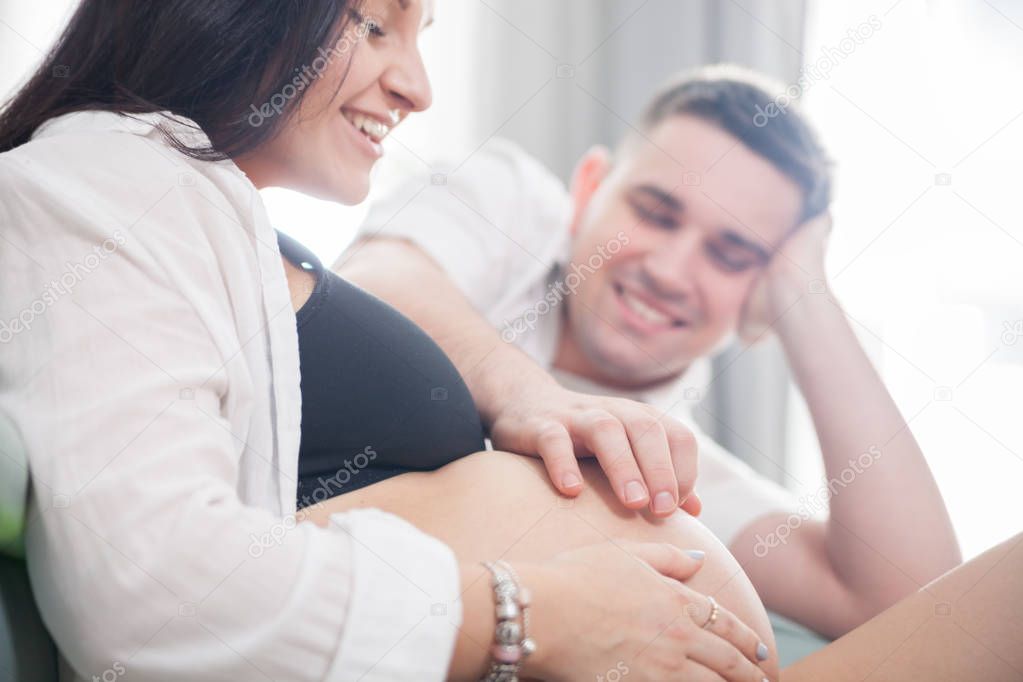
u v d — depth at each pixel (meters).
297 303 0.73
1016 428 2.00
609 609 0.60
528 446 0.78
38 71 0.74
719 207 1.48
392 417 0.74
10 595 0.57
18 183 0.60
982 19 2.12
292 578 0.53
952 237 2.10
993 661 0.71
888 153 2.14
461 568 0.59
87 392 0.55
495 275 1.44
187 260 0.62
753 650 0.65
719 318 1.51
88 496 0.52
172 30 0.70
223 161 0.69
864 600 1.12
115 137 0.65
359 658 0.52
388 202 1.43
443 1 2.33
